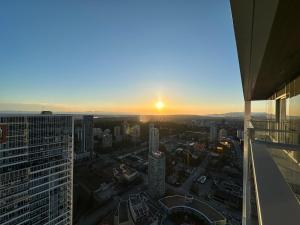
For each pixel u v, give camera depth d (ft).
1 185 69.31
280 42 8.96
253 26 8.48
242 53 13.21
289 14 6.38
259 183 4.82
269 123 22.15
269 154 7.29
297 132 13.26
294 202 3.90
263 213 3.61
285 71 15.60
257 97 35.01
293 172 9.56
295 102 17.43
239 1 7.18
